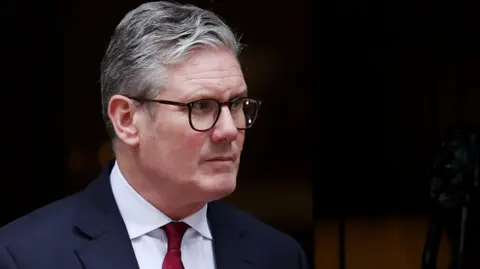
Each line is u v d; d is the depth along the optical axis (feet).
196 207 17.22
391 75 39.65
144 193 17.12
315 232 39.04
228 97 15.90
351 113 39.42
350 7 39.29
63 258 16.49
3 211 37.35
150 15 16.26
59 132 38.32
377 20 39.55
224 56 16.05
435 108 39.42
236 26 38.37
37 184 37.99
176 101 15.79
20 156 37.70
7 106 37.47
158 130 16.08
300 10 38.68
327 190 39.55
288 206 38.93
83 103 38.42
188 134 15.79
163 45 15.90
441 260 37.99
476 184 33.60
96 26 38.29
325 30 39.19
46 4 37.91
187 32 15.79
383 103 39.65
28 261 16.29
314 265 38.83
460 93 39.27
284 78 38.70
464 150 33.60
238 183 38.83
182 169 16.03
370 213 39.73
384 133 39.60
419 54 39.58
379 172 39.63
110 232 16.99
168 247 17.17
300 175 38.91
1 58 37.22
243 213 19.60
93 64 38.37
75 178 38.47
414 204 39.47
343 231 39.70
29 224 17.08
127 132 16.56
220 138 15.80
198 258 17.71
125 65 16.38
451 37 39.40
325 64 39.19
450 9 39.37
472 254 35.32
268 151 38.75
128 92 16.39
